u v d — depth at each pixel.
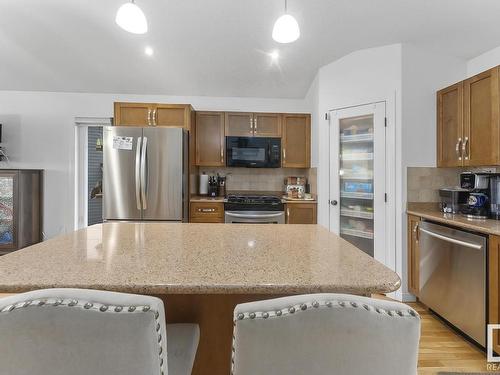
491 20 2.40
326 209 3.31
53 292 0.58
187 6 2.51
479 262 1.93
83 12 2.65
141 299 0.59
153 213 3.21
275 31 1.64
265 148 3.82
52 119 3.91
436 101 2.83
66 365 0.58
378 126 2.92
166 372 0.62
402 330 0.58
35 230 3.80
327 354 0.58
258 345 0.59
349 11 2.48
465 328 2.05
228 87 3.84
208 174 4.11
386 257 2.88
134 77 3.62
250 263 1.00
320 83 3.36
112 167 3.19
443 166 2.73
